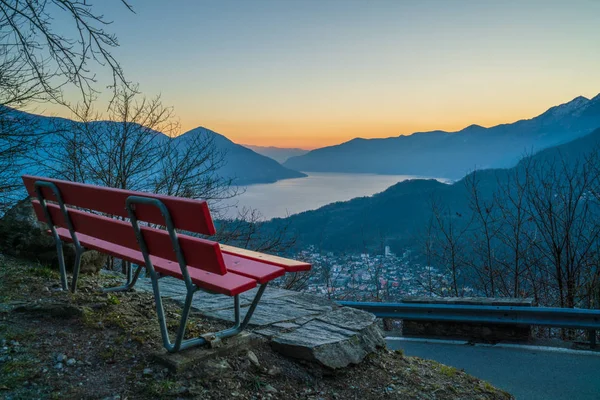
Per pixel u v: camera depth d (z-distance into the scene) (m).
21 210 5.52
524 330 5.66
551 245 8.57
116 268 8.91
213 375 3.00
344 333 3.85
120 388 2.78
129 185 8.62
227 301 4.63
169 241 2.97
